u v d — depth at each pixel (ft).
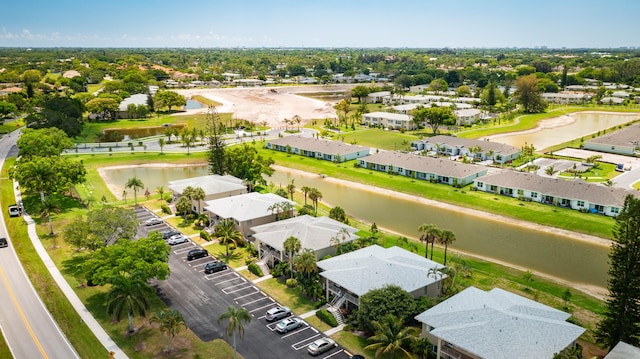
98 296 222.28
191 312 209.97
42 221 322.55
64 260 262.06
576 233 315.37
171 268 254.68
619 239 180.55
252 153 413.39
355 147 526.57
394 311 184.24
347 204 382.01
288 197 380.99
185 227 317.42
